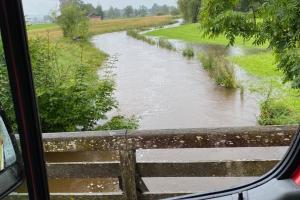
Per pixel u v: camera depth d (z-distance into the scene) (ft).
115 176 8.61
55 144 8.38
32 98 3.32
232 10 11.88
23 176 3.42
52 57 11.42
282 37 11.54
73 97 13.12
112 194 8.69
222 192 5.51
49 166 8.71
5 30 3.09
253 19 11.76
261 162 8.27
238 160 8.37
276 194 5.01
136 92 14.75
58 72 12.35
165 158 11.00
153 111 13.56
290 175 5.27
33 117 3.35
